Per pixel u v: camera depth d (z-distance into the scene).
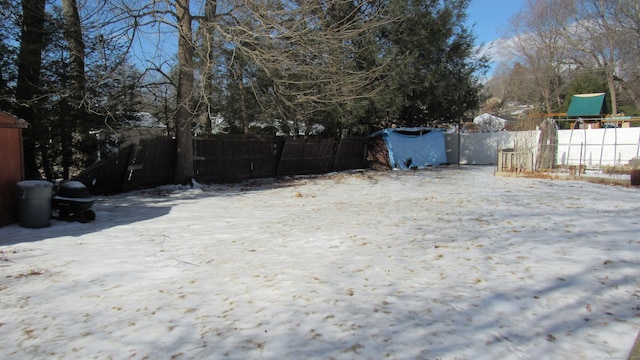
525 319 3.41
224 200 11.20
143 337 3.30
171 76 15.71
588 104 31.08
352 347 3.01
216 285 4.48
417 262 5.11
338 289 4.22
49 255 5.80
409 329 3.27
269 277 4.67
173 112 14.60
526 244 5.75
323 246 6.04
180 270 5.05
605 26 35.38
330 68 14.44
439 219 7.84
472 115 26.38
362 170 21.05
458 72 21.88
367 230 7.04
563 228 6.72
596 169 18.41
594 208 8.72
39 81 11.74
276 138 17.62
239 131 19.50
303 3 13.52
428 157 23.75
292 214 8.93
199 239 6.70
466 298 3.89
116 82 13.09
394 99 18.84
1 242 6.61
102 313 3.81
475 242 5.97
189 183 13.99
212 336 3.27
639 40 34.09
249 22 13.05
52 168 13.11
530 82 49.16
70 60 12.43
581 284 4.14
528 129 18.95
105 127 13.25
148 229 7.52
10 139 8.00
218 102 17.09
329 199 11.23
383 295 4.03
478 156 26.42
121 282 4.66
